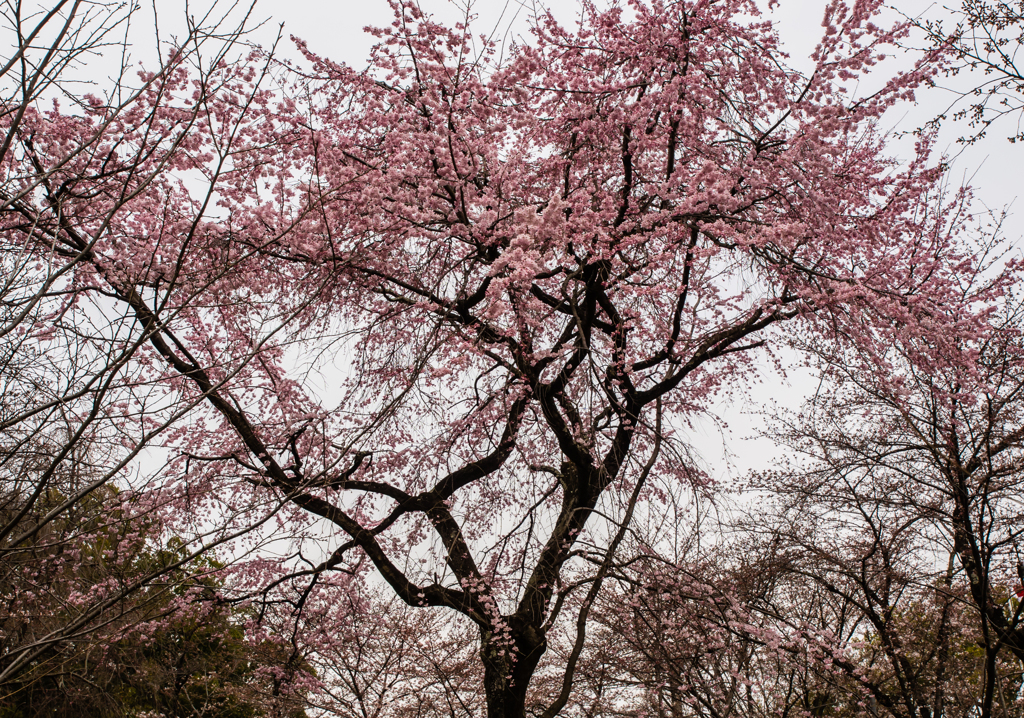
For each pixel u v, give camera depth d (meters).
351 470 9.04
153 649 14.45
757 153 8.55
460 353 8.00
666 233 8.36
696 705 9.52
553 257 8.92
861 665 10.05
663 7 8.70
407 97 8.67
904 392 9.00
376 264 8.98
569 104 8.73
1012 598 10.26
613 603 10.27
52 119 8.04
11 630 8.64
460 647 13.38
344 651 12.24
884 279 9.15
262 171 8.55
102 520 6.86
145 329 4.78
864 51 8.29
